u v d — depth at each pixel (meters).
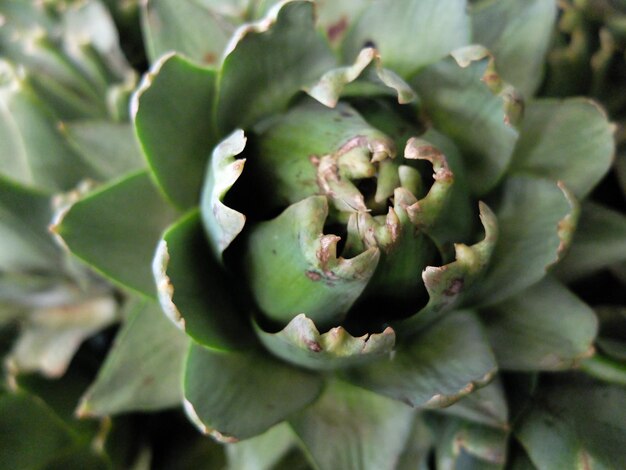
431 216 0.18
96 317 0.24
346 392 0.20
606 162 0.21
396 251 0.18
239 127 0.20
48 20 0.25
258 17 0.21
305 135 0.19
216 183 0.18
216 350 0.19
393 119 0.20
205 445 0.23
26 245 0.23
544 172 0.21
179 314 0.18
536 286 0.20
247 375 0.20
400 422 0.20
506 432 0.20
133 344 0.20
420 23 0.20
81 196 0.20
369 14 0.21
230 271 0.20
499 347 0.20
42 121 0.23
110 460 0.22
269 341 0.19
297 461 0.21
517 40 0.21
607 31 0.24
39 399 0.22
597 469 0.20
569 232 0.19
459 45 0.20
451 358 0.19
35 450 0.22
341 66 0.20
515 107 0.19
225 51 0.20
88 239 0.20
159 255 0.18
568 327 0.20
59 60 0.25
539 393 0.21
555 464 0.20
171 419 0.24
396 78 0.19
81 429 0.22
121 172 0.22
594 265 0.21
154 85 0.19
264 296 0.19
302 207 0.18
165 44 0.21
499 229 0.20
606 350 0.21
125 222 0.20
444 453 0.21
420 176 0.19
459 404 0.20
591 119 0.21
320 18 0.22
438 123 0.20
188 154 0.20
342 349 0.18
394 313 0.19
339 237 0.18
